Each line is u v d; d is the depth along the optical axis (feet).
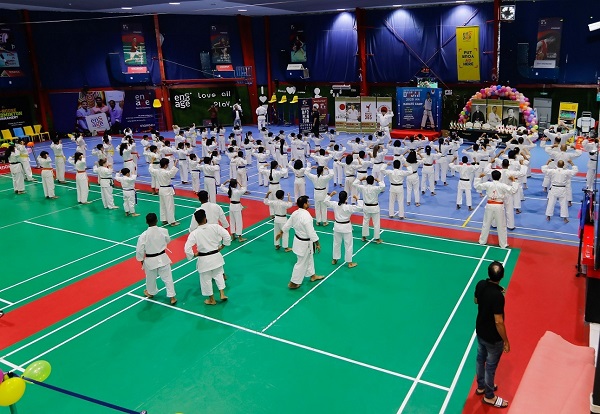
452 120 104.94
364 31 111.55
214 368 27.25
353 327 30.81
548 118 95.30
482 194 58.54
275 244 43.75
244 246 44.83
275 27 123.65
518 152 56.95
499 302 22.04
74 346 30.01
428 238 45.09
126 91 116.16
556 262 38.68
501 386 24.93
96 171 58.13
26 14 102.53
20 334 31.73
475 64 98.78
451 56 103.30
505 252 41.11
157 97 119.24
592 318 23.88
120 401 24.85
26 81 106.11
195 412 23.84
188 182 71.10
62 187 70.49
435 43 104.37
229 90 125.80
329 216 53.01
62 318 33.53
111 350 29.43
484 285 23.00
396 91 105.40
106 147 77.71
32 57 105.70
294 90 119.96
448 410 23.32
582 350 24.95
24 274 40.93
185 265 41.65
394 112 112.78
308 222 35.01
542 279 35.91
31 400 25.26
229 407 24.09
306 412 23.53
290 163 73.05
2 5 93.30
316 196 48.55
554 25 91.04
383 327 30.68
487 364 23.03
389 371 26.40
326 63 118.83
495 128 90.33
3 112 103.96
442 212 52.54
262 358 27.99
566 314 31.01
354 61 114.73
